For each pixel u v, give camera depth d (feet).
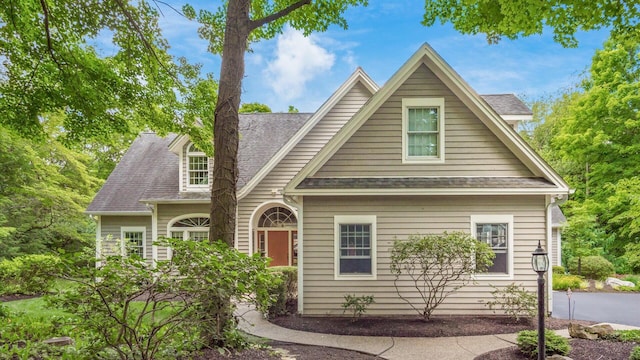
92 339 12.71
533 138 97.45
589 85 66.95
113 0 24.62
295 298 34.65
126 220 47.24
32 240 47.98
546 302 29.09
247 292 12.92
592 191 63.93
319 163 30.68
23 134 30.17
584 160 62.39
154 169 50.75
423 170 30.50
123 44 27.20
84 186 54.24
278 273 30.22
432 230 29.84
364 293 29.55
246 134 51.31
